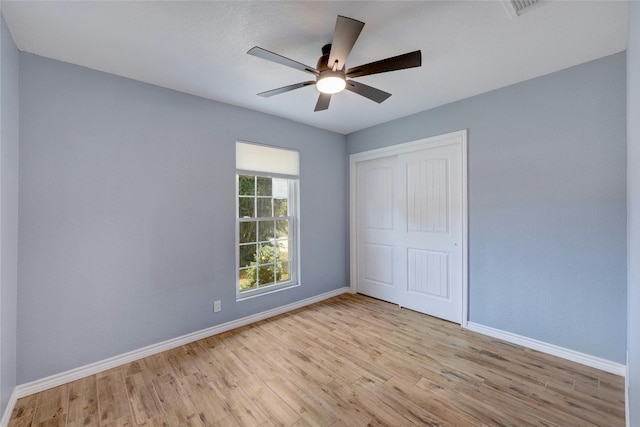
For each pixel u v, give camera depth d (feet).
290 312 11.65
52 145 6.93
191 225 9.18
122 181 7.91
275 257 11.82
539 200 8.32
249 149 10.78
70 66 7.21
